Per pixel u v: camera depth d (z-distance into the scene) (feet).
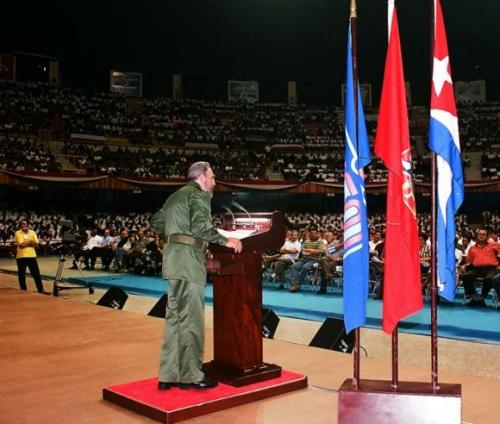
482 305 32.50
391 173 10.34
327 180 100.48
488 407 12.46
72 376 15.20
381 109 10.56
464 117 125.59
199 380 12.87
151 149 108.99
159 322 23.32
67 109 111.14
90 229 82.33
